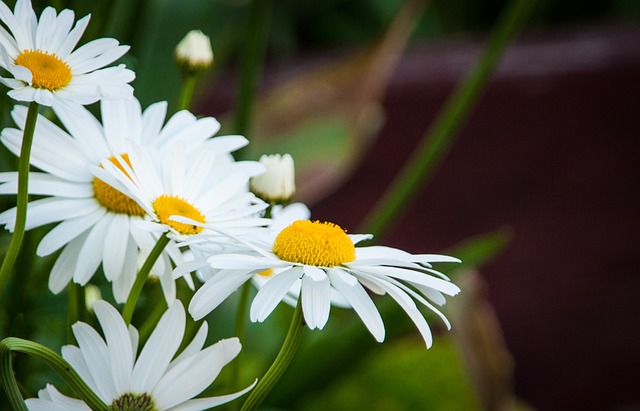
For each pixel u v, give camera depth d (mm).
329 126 958
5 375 603
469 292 835
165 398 620
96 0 762
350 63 986
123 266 648
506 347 1461
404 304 615
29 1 620
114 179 627
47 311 697
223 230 628
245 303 672
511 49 1450
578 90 1445
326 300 619
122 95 616
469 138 1458
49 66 612
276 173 682
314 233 626
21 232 621
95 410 616
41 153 649
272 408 766
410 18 962
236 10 1090
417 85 1401
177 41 848
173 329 622
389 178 1449
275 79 1307
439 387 929
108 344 618
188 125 666
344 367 768
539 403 1451
